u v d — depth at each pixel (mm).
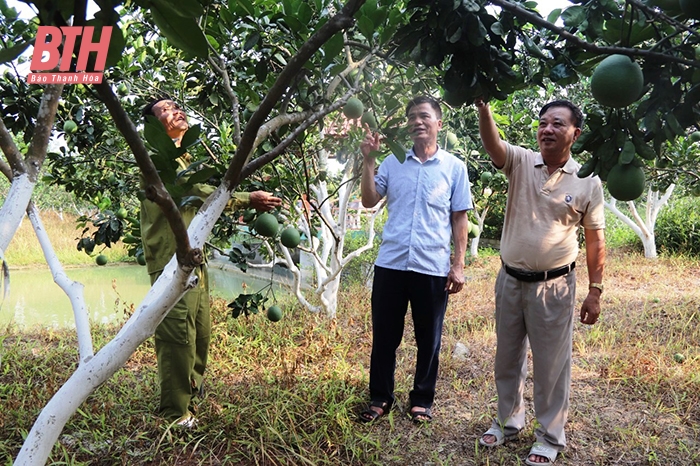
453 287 3295
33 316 7488
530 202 2799
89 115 4820
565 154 2744
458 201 3342
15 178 1530
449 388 3855
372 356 3385
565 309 2814
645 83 1501
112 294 9242
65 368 4219
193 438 2947
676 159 5492
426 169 3299
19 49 1050
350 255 5746
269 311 4156
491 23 1678
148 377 3902
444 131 4953
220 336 4930
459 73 1789
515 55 1890
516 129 6156
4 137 1523
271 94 1362
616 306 6234
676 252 10711
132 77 4902
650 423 3279
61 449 2838
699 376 3824
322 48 2107
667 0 1452
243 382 3848
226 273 11055
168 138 1276
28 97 3404
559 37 1758
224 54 3318
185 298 2998
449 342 4879
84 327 1819
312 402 3350
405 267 3225
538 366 2865
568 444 3047
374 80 2805
